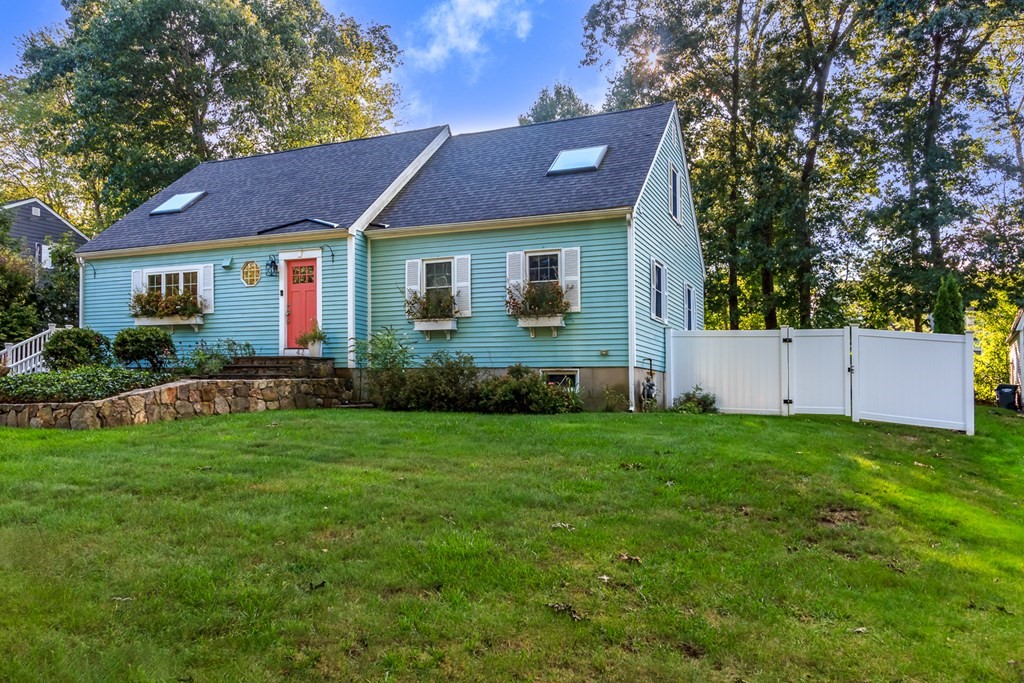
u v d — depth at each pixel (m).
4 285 15.70
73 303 17.89
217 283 13.88
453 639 2.93
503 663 2.76
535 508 4.75
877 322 20.92
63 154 24.38
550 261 12.03
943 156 17.64
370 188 13.93
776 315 21.44
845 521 4.89
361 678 2.64
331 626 3.01
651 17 21.36
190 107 23.77
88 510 4.51
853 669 2.85
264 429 8.05
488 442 7.21
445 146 15.95
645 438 7.48
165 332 13.29
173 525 4.23
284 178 15.92
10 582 3.30
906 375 10.36
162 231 14.82
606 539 4.16
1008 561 4.33
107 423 8.35
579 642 2.95
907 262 18.45
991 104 19.17
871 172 20.03
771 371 11.60
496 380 10.68
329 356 12.91
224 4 22.59
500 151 14.79
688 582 3.61
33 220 25.52
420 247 12.84
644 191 12.27
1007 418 14.34
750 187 19.78
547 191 12.41
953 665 2.91
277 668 2.69
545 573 3.62
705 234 20.94
